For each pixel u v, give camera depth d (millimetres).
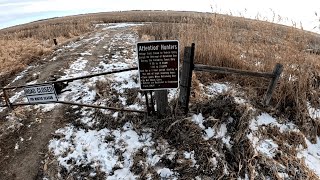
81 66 7605
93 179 3895
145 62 3975
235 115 4395
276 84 4672
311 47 6484
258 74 4504
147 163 4008
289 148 4285
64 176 3971
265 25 6672
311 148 4512
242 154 3986
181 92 4461
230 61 5711
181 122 4387
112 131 4598
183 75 4312
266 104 4844
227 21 6820
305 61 5461
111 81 5973
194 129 4301
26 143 4621
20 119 5242
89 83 6191
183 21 8734
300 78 5059
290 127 4648
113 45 10125
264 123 4578
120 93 5496
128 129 4590
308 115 4840
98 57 8398
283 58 5570
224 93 4773
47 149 4430
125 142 4359
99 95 5520
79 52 9266
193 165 3908
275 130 4520
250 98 4980
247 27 7148
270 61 5484
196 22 7660
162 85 4133
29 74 7523
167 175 3830
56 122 5008
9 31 25922
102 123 4770
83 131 4695
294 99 4938
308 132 4688
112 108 4719
